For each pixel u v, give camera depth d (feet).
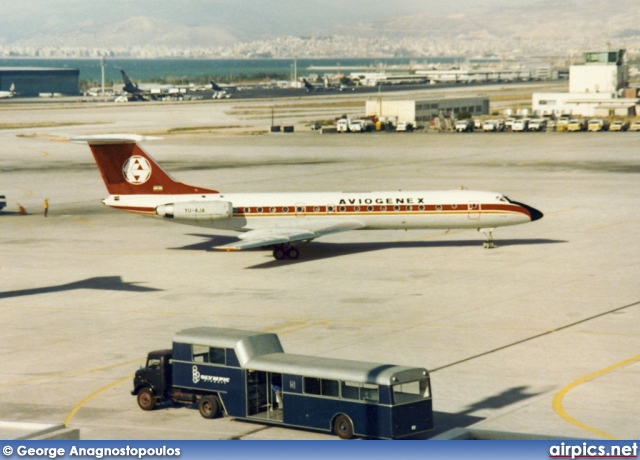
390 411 161.89
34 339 250.37
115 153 377.91
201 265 357.82
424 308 276.82
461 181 603.26
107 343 244.63
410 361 220.84
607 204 500.33
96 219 484.33
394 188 571.28
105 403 196.65
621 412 182.80
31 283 327.26
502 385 201.57
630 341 235.61
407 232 433.48
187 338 186.09
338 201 374.02
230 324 261.85
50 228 456.04
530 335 242.99
